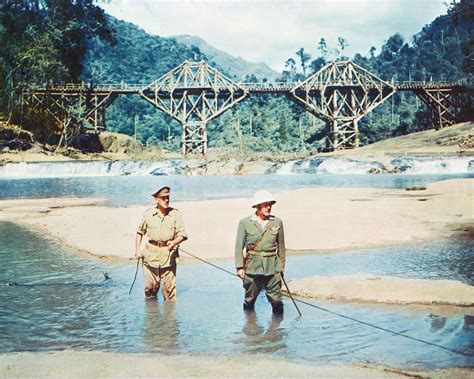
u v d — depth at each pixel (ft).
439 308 23.31
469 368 16.21
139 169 213.25
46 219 60.49
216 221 54.03
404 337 19.38
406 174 173.99
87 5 311.06
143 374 15.97
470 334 19.60
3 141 243.81
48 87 264.72
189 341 19.31
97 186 136.36
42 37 277.44
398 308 23.40
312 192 87.30
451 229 47.85
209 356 17.60
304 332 20.21
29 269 33.94
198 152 270.26
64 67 275.39
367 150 248.52
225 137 492.54
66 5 301.22
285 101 548.31
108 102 277.85
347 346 18.48
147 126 580.30
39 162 219.61
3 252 40.47
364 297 24.95
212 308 24.13
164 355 17.79
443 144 240.12
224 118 574.97
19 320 22.33
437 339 19.10
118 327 21.20
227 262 35.96
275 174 199.62
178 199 89.97
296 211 60.39
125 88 269.85
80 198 96.17
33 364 16.88
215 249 40.16
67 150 262.47
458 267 32.17
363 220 53.01
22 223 58.75
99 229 50.78
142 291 27.89
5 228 54.70
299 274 31.14
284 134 457.27
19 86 264.72
